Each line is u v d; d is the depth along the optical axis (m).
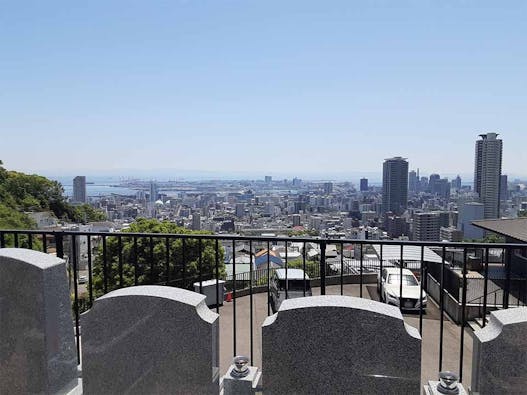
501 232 18.92
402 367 2.77
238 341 9.56
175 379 3.08
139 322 3.13
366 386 2.82
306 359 2.89
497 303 13.21
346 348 2.83
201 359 3.02
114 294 3.20
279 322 2.93
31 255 3.35
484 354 2.74
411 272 14.16
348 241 3.83
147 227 23.05
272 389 2.96
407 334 2.76
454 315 12.34
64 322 3.39
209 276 17.31
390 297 13.00
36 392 3.25
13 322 3.27
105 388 3.22
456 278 12.84
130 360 3.15
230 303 12.69
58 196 59.88
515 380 2.70
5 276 3.28
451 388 2.93
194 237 4.01
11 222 36.38
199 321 3.02
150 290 3.21
